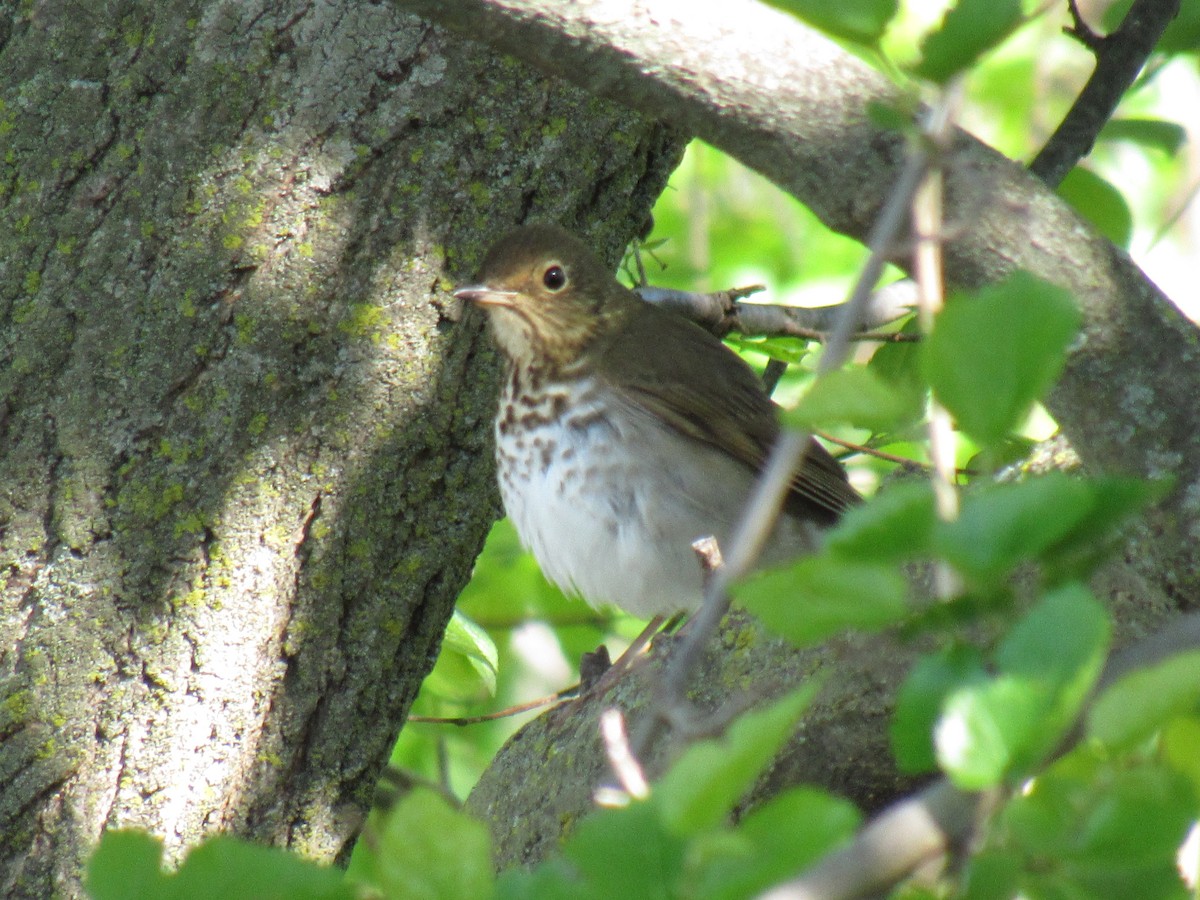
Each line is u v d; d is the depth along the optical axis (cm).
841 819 358
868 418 386
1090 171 970
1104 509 372
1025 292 371
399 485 821
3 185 787
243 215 789
